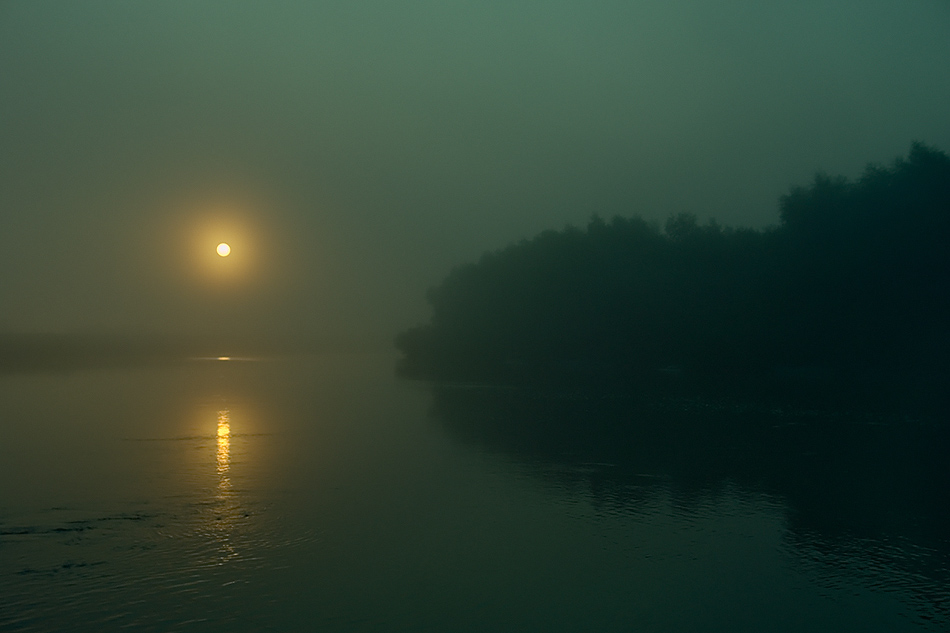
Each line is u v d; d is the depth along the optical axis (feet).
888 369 160.15
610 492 63.87
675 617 38.65
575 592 41.75
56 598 40.14
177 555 47.03
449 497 61.98
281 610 38.99
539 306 246.88
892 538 51.37
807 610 39.52
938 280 147.84
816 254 165.58
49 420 105.19
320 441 88.89
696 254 215.51
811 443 88.07
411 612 39.04
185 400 133.80
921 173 157.38
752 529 53.36
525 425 103.91
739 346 185.16
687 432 96.84
